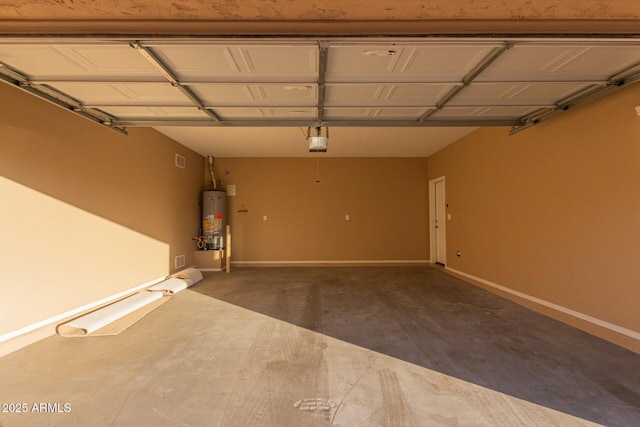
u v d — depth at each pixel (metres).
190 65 2.42
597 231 2.96
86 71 2.52
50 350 2.63
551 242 3.52
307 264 7.14
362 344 2.77
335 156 7.11
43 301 3.00
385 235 7.20
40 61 2.35
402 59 2.34
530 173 3.85
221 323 3.31
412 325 3.25
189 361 2.44
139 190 4.55
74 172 3.38
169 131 5.05
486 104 3.27
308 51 2.21
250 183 7.11
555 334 2.99
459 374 2.25
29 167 2.88
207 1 1.60
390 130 5.09
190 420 1.75
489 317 3.51
